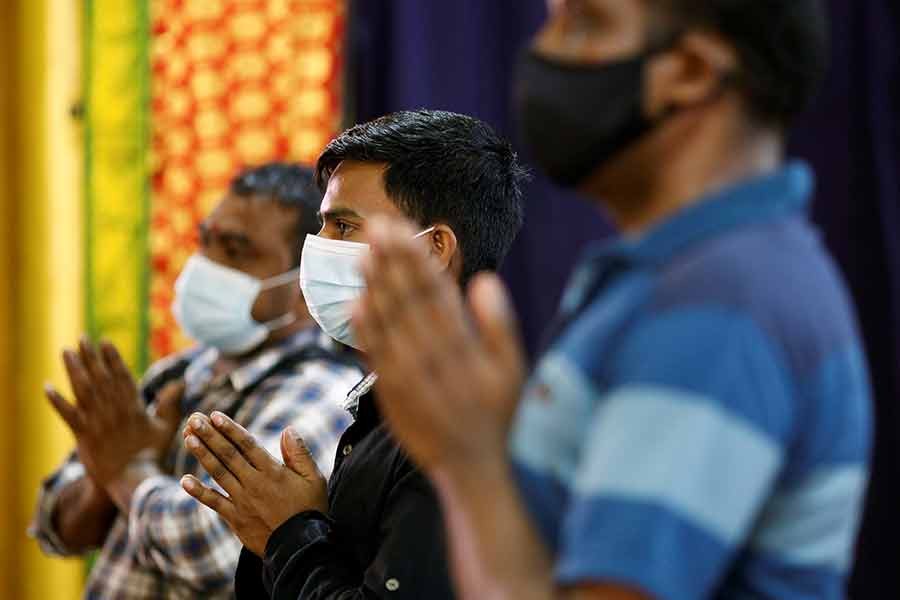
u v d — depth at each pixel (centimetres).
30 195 927
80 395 580
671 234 236
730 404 215
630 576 209
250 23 896
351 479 389
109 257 923
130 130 924
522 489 234
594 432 223
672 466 213
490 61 828
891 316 743
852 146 758
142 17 923
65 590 920
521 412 236
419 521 356
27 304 926
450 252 431
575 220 811
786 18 242
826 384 228
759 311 222
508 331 234
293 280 612
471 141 443
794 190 245
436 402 228
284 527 381
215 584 546
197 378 625
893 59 750
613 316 233
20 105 932
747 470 216
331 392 579
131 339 920
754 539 236
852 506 243
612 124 242
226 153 899
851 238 757
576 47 247
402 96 823
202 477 558
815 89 252
